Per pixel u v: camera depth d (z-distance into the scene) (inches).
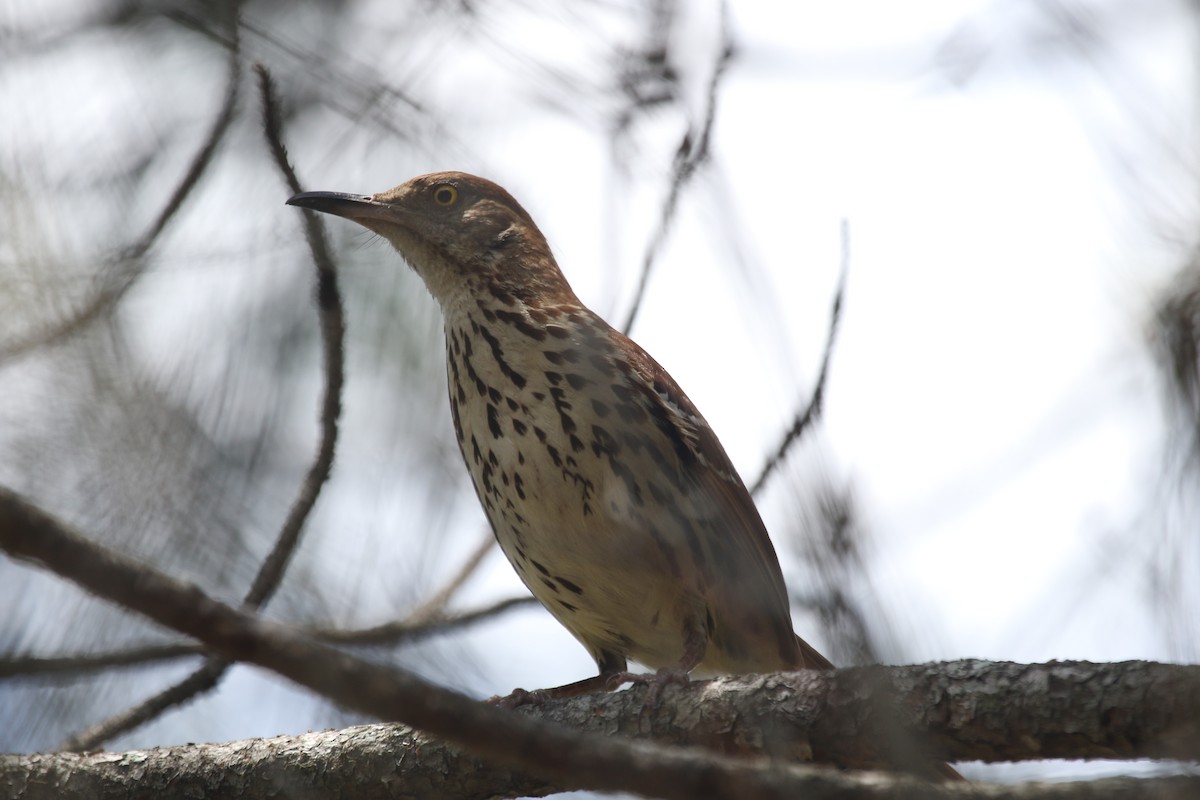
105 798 286.4
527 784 275.6
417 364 354.0
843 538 176.1
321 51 320.2
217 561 279.1
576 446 347.9
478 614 357.7
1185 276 199.5
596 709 285.0
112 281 277.1
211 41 324.5
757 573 360.5
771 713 260.7
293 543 292.4
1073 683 229.0
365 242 369.7
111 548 165.6
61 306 273.1
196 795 288.0
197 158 294.0
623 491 347.6
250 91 327.0
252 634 170.1
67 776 285.6
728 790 184.1
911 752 235.6
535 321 359.6
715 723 267.9
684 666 346.3
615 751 183.8
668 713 275.6
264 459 295.9
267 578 290.0
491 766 276.4
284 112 325.1
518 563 362.6
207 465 278.8
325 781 286.7
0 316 270.2
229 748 292.4
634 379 355.3
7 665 289.9
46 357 269.1
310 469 297.1
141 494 267.1
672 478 353.4
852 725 250.4
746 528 362.9
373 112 321.4
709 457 360.2
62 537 160.4
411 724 177.5
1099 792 188.2
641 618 362.6
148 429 271.1
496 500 355.6
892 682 243.3
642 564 350.3
